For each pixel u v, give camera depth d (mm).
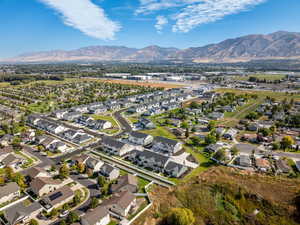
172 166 60031
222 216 45406
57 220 41562
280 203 48469
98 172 60438
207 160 68438
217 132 90750
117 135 91250
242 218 45531
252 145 79875
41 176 55344
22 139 82875
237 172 60469
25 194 50156
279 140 83188
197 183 55250
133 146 79562
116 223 41719
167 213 43781
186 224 39094
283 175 58688
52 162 65500
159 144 76875
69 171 60375
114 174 57688
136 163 66250
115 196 47094
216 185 54375
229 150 74938
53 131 92750
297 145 74812
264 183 55156
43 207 44656
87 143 81625
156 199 48625
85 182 55281
